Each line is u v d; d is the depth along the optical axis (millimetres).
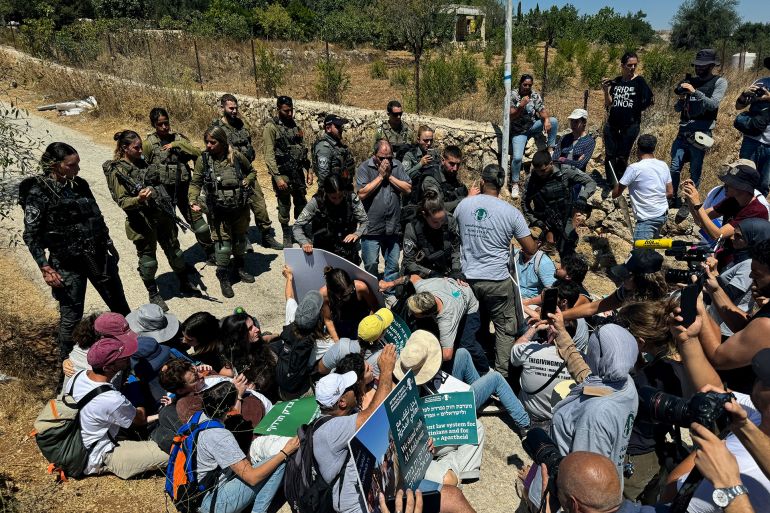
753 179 4621
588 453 2207
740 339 2789
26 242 4215
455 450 3723
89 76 14203
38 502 3471
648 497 3043
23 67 16062
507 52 7527
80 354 3891
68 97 14188
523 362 3900
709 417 2164
